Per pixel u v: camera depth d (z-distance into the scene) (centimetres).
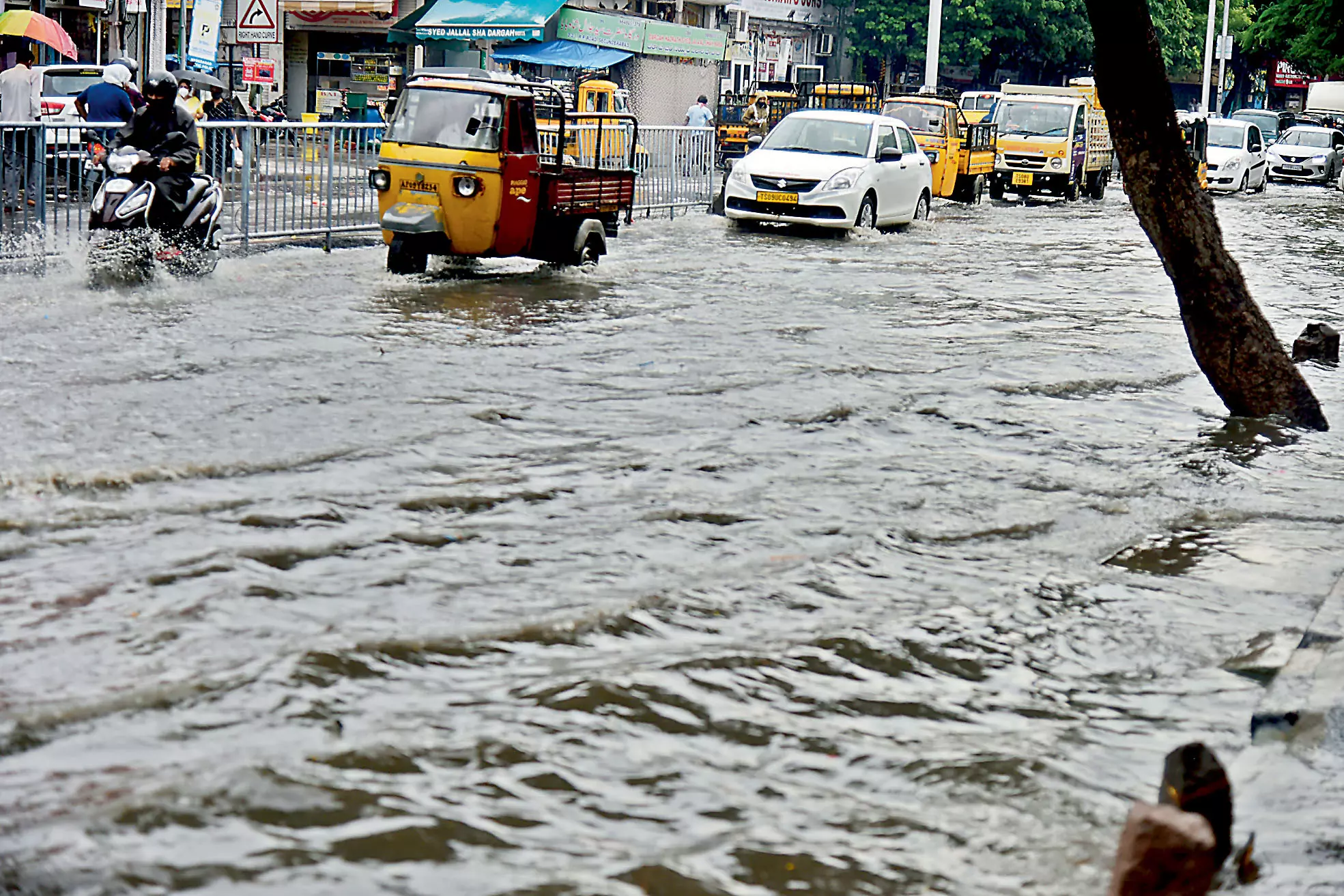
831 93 4238
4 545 613
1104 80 970
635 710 478
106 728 445
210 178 1477
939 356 1221
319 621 545
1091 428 962
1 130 1373
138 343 1077
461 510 704
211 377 971
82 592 562
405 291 1438
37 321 1148
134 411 861
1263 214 3356
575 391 995
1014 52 7206
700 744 454
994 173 3572
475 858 378
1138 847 318
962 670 528
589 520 696
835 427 927
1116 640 567
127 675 486
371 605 566
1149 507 769
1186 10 7850
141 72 3397
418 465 778
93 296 1286
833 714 483
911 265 1972
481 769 430
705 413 945
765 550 662
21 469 723
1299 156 4909
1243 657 546
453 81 1545
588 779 426
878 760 447
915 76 7244
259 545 630
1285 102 8600
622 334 1251
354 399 930
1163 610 605
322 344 1115
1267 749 443
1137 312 1566
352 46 4250
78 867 363
